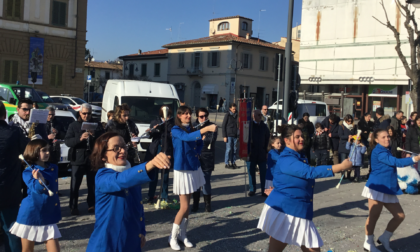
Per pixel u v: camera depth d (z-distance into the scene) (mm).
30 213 3846
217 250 5125
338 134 10742
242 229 6035
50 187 4004
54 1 30391
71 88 31734
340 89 30172
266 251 5125
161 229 5906
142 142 11625
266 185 7477
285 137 3908
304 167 3594
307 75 31344
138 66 51562
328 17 30203
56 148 6531
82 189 8430
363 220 6852
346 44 29328
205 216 6727
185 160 5168
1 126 4270
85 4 31953
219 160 13727
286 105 11906
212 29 53469
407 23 16328
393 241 5816
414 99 16250
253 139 8219
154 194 7363
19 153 4340
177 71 46812
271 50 45250
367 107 28875
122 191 2855
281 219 3709
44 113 5719
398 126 11477
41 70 30078
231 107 11922
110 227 2803
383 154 5086
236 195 8453
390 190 5094
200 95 44875
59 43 30859
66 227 5793
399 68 26844
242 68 39562
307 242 3684
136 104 12320
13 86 16609
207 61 43781
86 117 6270
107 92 14328
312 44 31109
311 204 3789
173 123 7188
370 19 28109
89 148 6266
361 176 11219
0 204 4125
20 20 28984
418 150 9758
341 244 5570
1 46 28328
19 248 4195
